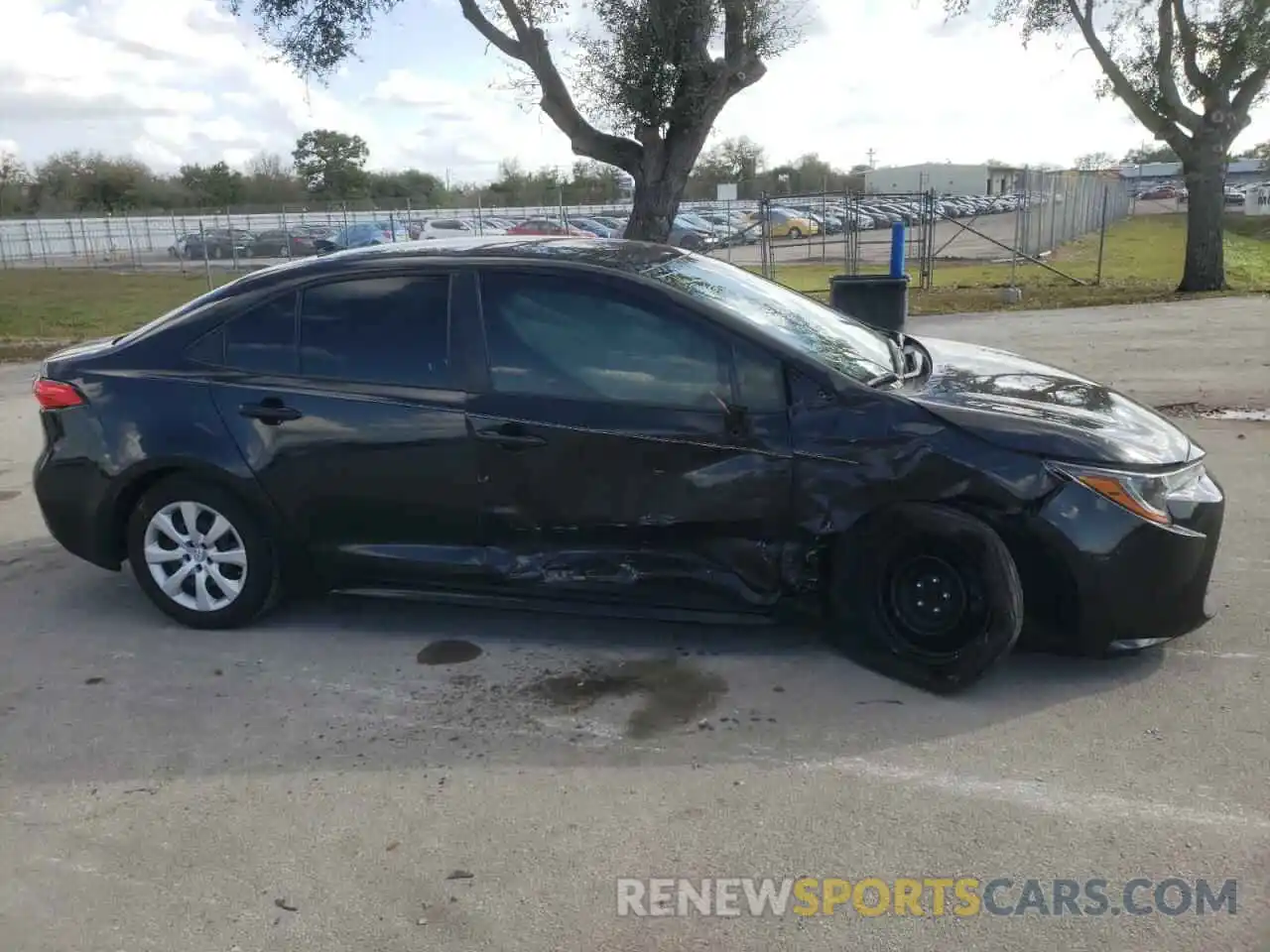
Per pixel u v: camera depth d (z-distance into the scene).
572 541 4.32
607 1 13.13
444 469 4.38
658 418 4.14
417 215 42.75
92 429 4.80
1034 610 3.97
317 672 4.39
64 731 3.96
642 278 4.30
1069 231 36.66
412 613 4.99
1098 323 14.96
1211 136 18.94
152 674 4.42
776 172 59.81
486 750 3.73
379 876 3.04
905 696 4.00
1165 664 4.20
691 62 13.04
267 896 2.97
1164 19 18.78
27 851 3.23
